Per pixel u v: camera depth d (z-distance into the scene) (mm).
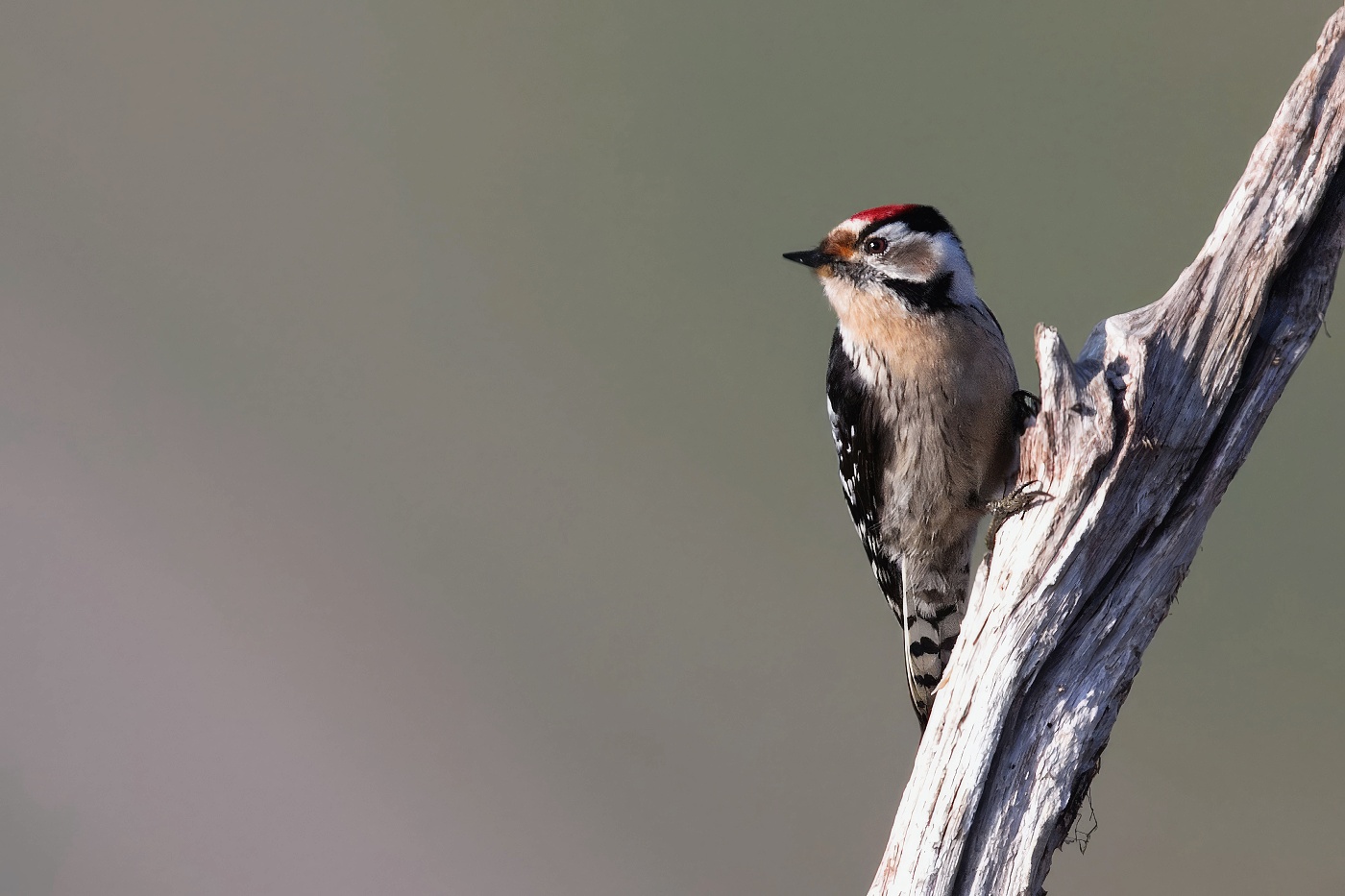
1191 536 7578
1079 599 7586
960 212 22312
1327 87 7383
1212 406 7461
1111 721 7613
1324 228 7504
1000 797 7629
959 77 25141
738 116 25797
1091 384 7520
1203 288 7527
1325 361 19266
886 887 7859
